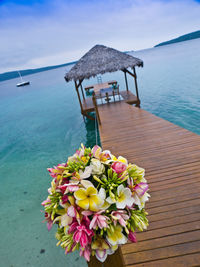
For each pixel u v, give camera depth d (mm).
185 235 2098
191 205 2496
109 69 8797
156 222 2314
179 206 2510
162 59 47594
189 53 49469
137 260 1914
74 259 3145
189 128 8016
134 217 807
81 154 937
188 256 1882
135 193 832
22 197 5223
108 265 864
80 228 678
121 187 772
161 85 17469
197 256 1869
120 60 9023
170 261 1862
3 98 33969
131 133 5441
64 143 8992
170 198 2678
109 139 5297
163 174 3262
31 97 28297
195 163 3400
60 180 807
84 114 10141
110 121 6957
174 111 10266
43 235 3768
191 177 3051
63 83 42875
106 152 971
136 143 4719
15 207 4812
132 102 9992
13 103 25578
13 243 3666
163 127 5426
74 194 706
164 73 24250
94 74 8867
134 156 4094
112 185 770
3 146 10102
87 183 739
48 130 11492
